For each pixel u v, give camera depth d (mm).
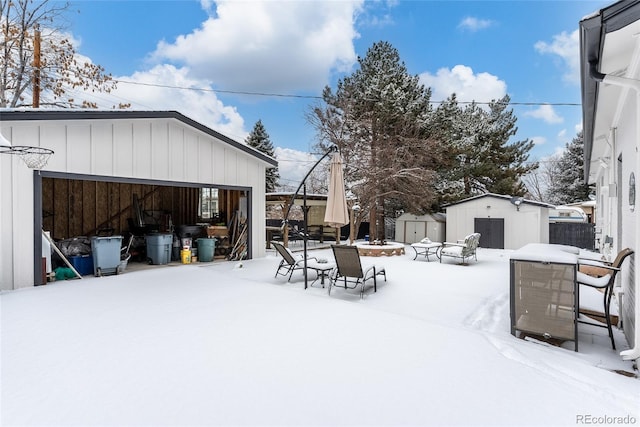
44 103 12180
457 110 18188
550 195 27250
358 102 15398
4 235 5328
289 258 6777
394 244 12383
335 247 5582
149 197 10836
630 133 3807
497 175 18141
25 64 11797
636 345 2840
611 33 2752
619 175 5027
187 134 7938
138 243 9156
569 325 3389
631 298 3543
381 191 15047
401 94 14766
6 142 4422
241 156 9250
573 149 24891
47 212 8695
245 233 9500
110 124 6539
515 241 13750
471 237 9461
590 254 10609
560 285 3434
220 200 11234
